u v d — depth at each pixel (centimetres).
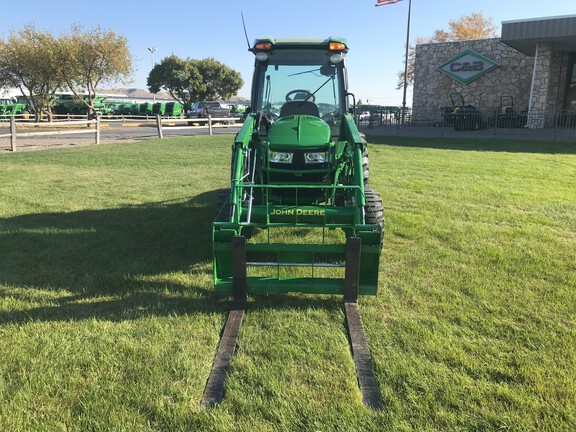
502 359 293
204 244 527
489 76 2386
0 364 288
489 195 770
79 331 328
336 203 516
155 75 5309
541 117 1861
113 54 3067
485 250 495
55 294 391
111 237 552
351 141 450
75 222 618
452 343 313
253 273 435
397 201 730
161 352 303
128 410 247
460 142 1620
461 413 245
